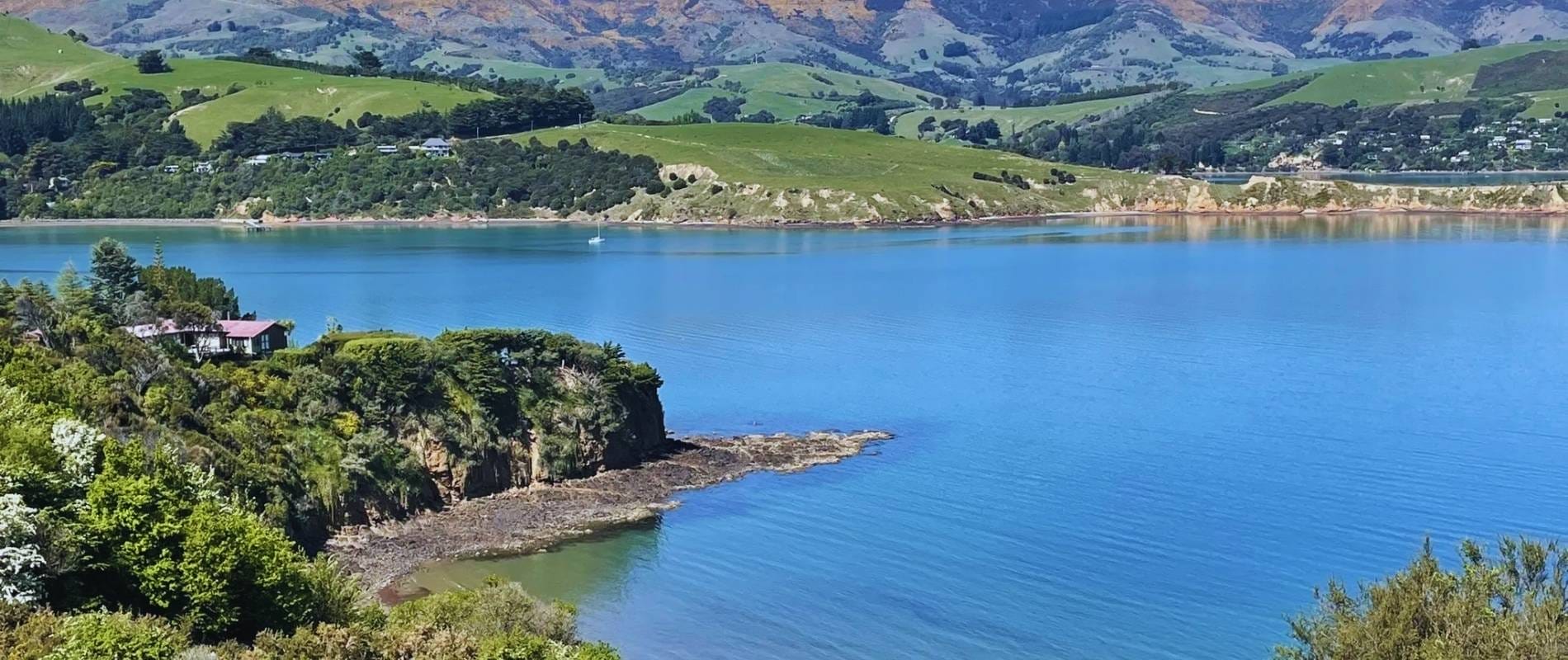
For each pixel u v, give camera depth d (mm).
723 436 125500
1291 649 61438
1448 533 95062
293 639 61656
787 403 138125
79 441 72875
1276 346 165750
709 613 84312
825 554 94125
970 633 81000
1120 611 83562
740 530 99125
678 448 120750
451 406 109875
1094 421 128625
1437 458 113250
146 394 98188
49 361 97438
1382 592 56219
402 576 91250
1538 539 91625
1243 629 80625
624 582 89688
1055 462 114500
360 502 101125
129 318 123688
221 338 123812
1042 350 166500
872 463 115688
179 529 66750
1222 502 102562
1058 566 90750
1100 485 107688
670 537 98250
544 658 64375
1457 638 52062
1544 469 109438
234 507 74438
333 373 107562
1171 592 86250
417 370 109562
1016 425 127500
